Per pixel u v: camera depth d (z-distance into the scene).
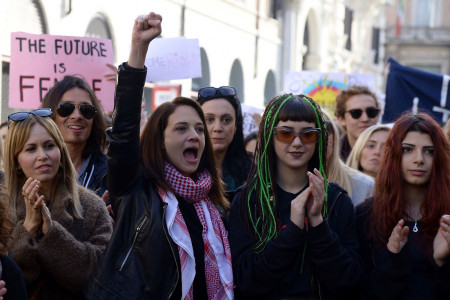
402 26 39.97
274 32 21.11
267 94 21.38
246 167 4.58
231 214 3.31
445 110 6.76
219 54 17.39
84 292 3.03
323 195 3.06
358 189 4.29
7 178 3.39
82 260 3.16
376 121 5.72
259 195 3.26
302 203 3.06
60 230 3.13
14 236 3.12
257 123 6.48
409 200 3.41
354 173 4.34
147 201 3.05
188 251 2.99
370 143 4.86
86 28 12.07
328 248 3.06
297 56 22.03
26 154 3.34
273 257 3.06
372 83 7.98
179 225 3.06
